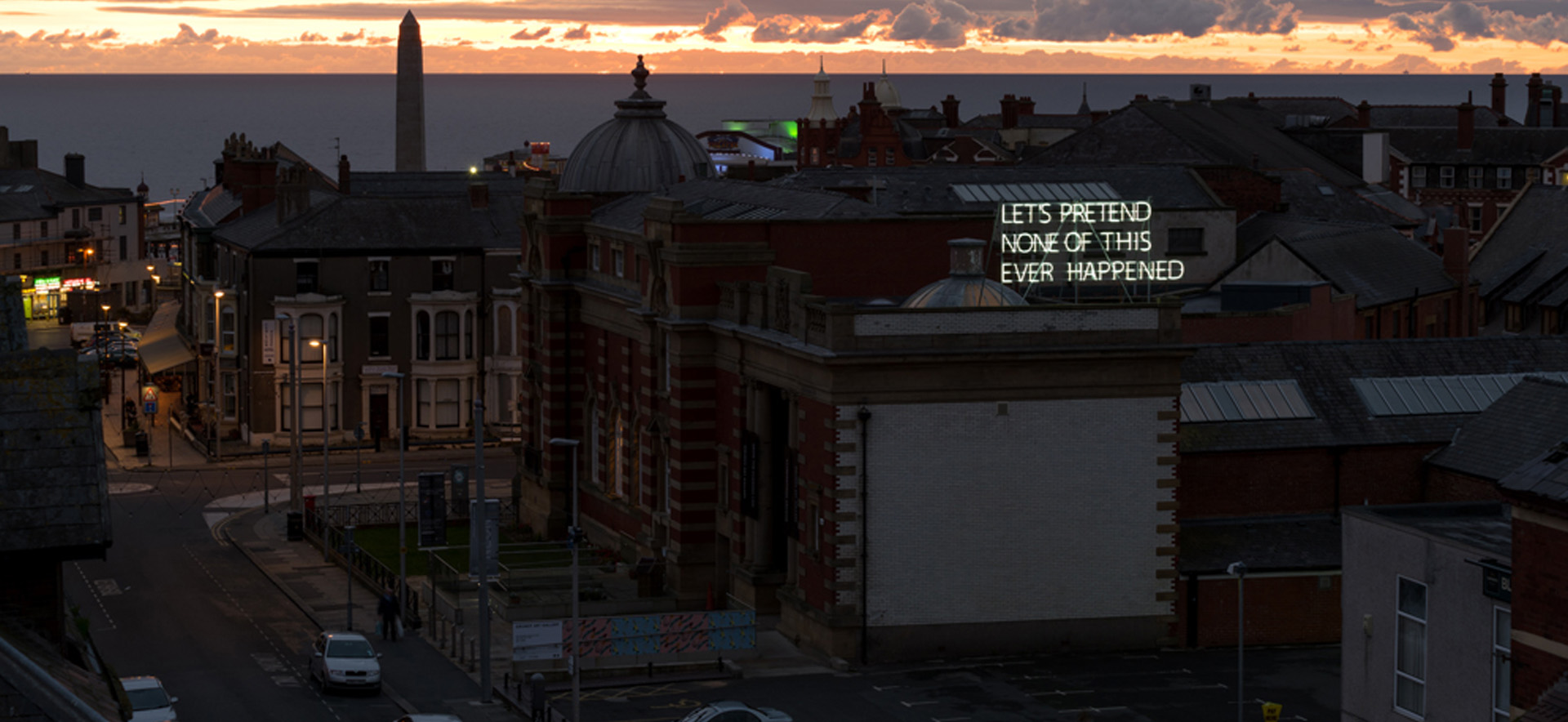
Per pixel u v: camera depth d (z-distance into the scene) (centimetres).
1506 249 11700
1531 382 6988
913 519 6506
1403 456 7050
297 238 11388
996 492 6556
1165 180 10744
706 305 7356
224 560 8662
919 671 6384
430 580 7894
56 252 17250
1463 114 17425
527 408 9312
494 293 11688
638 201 8775
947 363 6450
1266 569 6700
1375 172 15975
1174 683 6162
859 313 6366
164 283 17438
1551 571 3619
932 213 7588
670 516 7650
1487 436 6906
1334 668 6353
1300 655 6581
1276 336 8438
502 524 9369
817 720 5759
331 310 11431
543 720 5741
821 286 7381
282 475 10750
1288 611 6762
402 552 7319
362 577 8175
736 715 5350
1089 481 6619
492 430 11825
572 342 8862
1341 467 7000
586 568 8012
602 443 8644
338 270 11462
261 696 6172
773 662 6556
